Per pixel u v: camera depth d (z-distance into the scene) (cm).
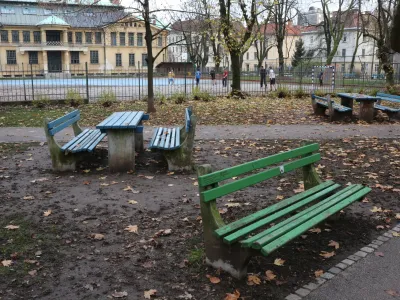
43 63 7062
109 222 514
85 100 1989
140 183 677
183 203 582
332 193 510
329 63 4516
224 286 363
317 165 785
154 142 758
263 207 564
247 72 4284
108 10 1684
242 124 1316
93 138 831
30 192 633
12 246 446
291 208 430
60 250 438
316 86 3025
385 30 2508
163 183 677
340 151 898
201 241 455
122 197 608
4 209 559
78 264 407
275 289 361
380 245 451
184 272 389
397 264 408
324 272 391
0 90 2775
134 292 357
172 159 743
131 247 444
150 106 1647
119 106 1875
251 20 2234
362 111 1338
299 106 1836
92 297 350
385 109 1351
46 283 372
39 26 6925
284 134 1118
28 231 486
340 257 422
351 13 4975
